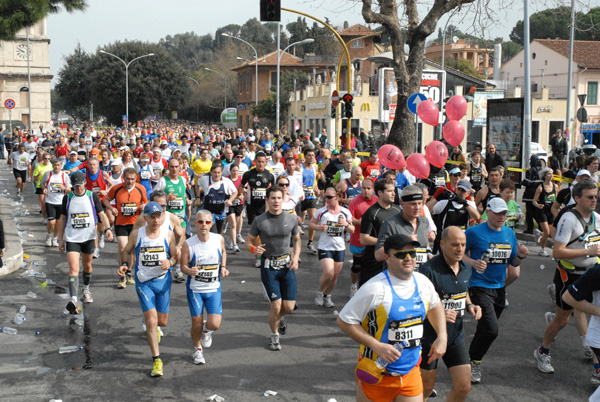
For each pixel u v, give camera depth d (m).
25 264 11.33
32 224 15.60
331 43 84.12
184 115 99.00
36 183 15.30
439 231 8.39
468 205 8.17
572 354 6.99
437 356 4.36
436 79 21.20
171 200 10.52
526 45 17.03
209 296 6.63
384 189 7.21
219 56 93.50
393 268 4.12
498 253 5.99
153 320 6.37
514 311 8.65
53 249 12.79
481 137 43.91
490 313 5.98
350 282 10.45
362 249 8.62
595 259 6.38
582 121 26.78
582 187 6.38
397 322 4.09
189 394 5.90
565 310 6.21
